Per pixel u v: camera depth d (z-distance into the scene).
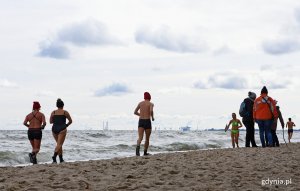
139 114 12.82
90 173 7.50
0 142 30.80
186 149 27.22
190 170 7.79
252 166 8.26
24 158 18.33
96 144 30.53
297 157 10.00
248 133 15.46
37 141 11.75
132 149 24.59
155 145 27.47
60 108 11.57
